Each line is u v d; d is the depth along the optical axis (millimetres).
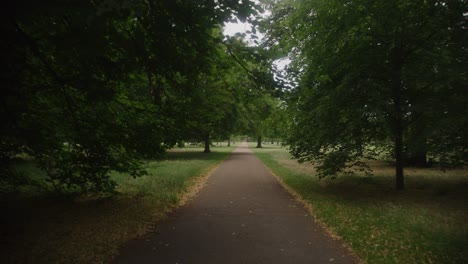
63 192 9391
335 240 5785
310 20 10859
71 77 5738
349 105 9383
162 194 9594
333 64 10102
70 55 4793
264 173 16578
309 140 11031
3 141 6613
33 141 6648
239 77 7402
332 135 9977
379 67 9812
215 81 7574
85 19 3857
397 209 8062
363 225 6590
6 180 8352
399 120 9984
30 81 5828
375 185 12016
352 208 8195
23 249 5000
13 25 4520
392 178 14016
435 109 8391
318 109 9734
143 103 7621
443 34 8781
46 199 8602
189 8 4992
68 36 4266
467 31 8219
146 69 6273
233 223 6914
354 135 10062
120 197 9164
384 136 11156
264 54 6109
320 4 9945
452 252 5008
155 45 5500
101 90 5555
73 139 7625
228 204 8883
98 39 4219
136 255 4969
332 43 9742
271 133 13359
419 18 9273
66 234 5785
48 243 5293
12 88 5312
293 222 7012
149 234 6070
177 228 6496
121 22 5508
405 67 9688
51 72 5684
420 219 7051
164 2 4801
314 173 16047
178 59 5766
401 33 9289
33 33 5094
